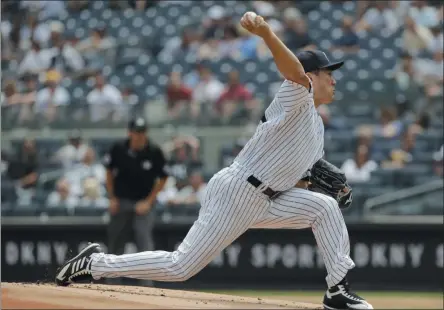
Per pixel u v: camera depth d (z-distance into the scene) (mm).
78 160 44750
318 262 37812
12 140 45594
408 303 33688
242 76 53375
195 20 60312
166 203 40594
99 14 62812
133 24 61312
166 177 33500
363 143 43844
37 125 46469
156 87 54188
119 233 33500
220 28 57656
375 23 56906
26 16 62656
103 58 56562
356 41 55562
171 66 55562
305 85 17172
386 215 38750
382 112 46406
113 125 46156
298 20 56781
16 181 44594
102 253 18969
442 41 54281
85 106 46531
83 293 18219
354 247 37844
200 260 18062
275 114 17703
